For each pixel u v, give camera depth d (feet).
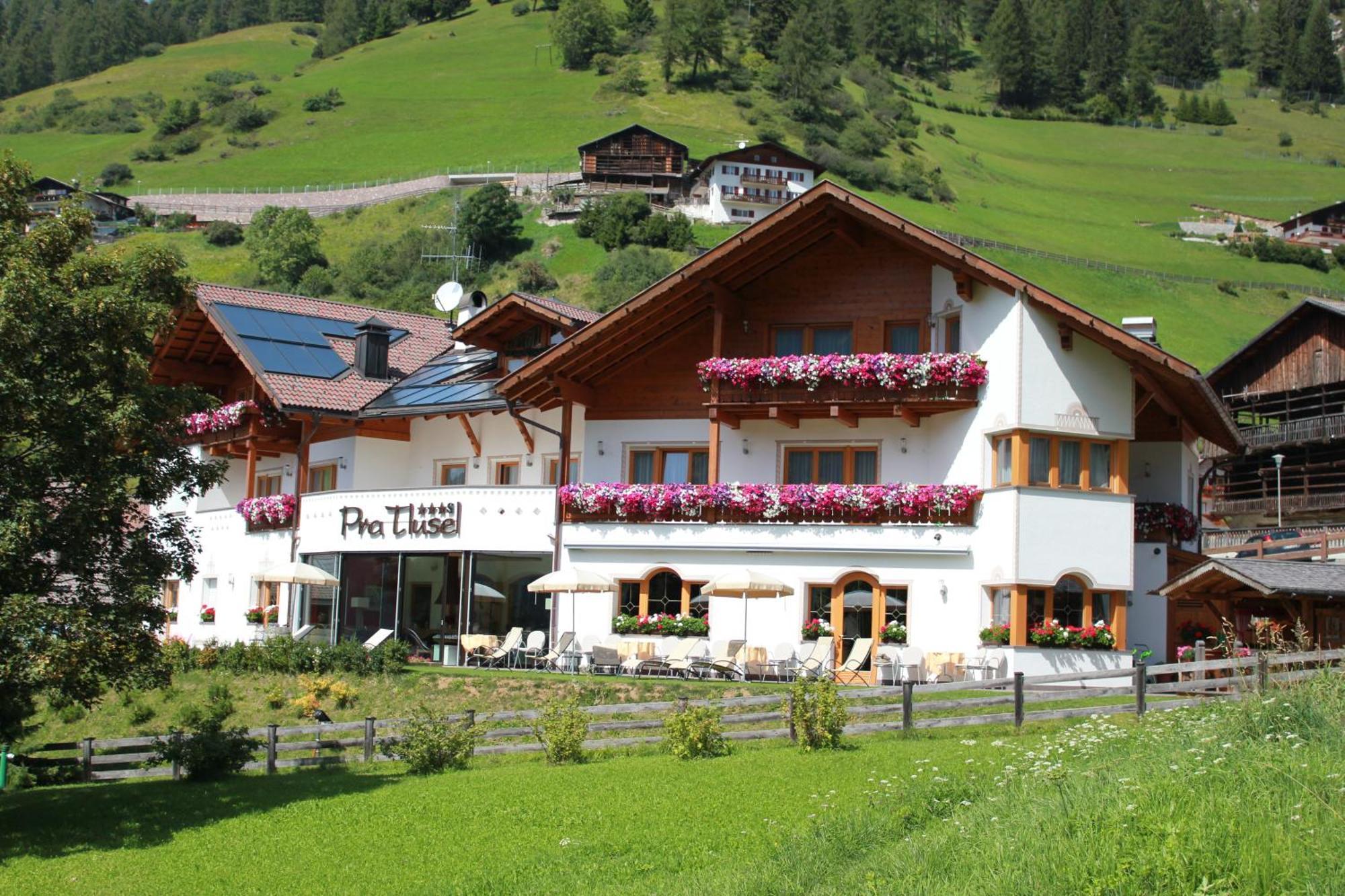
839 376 101.86
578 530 109.60
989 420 98.58
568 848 53.47
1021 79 647.97
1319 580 84.02
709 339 112.98
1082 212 486.38
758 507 103.60
